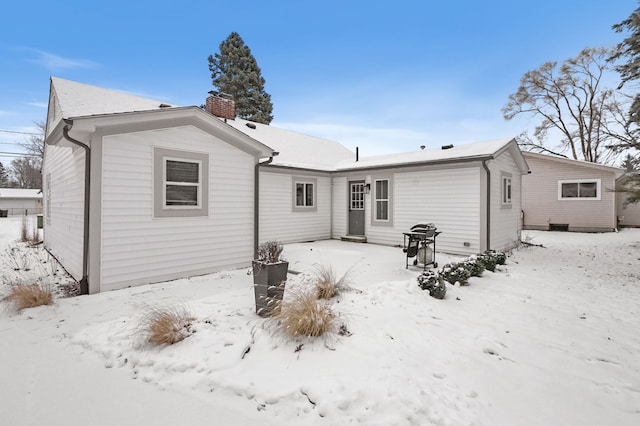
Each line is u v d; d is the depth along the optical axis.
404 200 10.14
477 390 2.58
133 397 2.48
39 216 15.27
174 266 6.19
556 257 8.91
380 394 2.38
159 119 5.84
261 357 2.96
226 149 7.02
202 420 2.23
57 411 2.32
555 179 15.84
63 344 3.37
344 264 7.41
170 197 6.18
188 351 3.04
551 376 2.85
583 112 22.20
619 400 2.53
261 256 4.25
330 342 3.23
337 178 12.23
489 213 8.54
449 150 10.34
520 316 4.29
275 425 2.17
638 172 10.30
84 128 5.02
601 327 3.97
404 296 4.74
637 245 10.84
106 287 5.34
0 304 4.49
